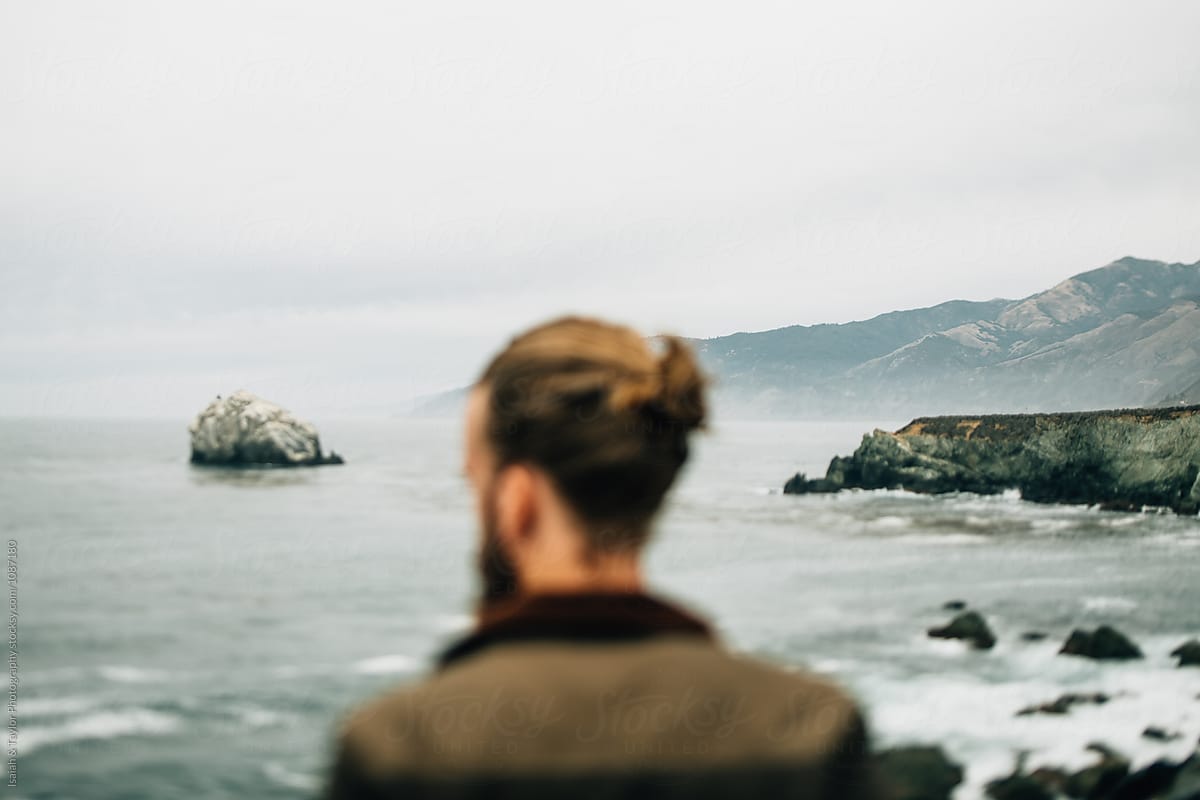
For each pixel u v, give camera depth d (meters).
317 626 26.59
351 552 40.19
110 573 36.06
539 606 0.95
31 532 47.06
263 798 14.26
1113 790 12.94
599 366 0.92
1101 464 58.41
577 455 0.91
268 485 71.12
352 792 0.88
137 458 94.88
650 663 0.94
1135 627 25.12
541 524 0.95
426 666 1.00
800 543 42.44
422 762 0.86
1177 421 56.47
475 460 1.00
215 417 83.12
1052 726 15.44
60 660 23.02
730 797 0.88
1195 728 15.14
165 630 26.50
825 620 25.56
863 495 65.31
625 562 0.98
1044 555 38.91
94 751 16.23
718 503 60.47
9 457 95.50
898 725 15.78
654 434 0.92
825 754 0.92
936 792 12.59
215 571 36.09
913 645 21.97
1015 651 20.98
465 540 43.59
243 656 23.38
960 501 61.28
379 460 102.00
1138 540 43.41
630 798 0.88
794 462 116.69
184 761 15.75
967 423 67.88
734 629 24.23
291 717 18.16
